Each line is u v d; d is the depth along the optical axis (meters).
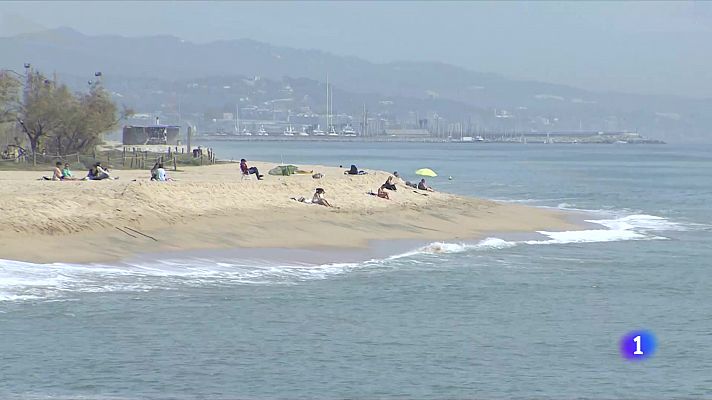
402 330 123.44
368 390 98.00
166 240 175.25
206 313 129.00
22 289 136.50
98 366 103.31
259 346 113.50
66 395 93.44
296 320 127.12
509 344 117.94
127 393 94.69
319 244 187.88
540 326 128.00
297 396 95.44
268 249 178.62
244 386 98.12
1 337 113.12
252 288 146.62
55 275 145.88
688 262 186.38
